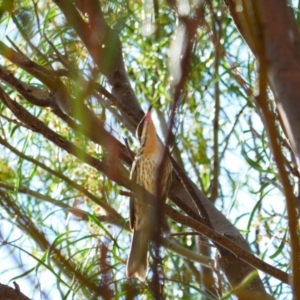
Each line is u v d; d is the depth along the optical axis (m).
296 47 4.94
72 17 4.48
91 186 8.89
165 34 7.72
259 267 5.97
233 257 7.45
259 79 3.57
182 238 11.54
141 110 8.85
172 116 3.33
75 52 4.46
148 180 9.32
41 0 7.66
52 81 7.07
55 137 5.80
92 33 4.39
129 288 4.18
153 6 4.76
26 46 7.42
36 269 7.01
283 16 4.96
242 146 8.77
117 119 8.62
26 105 9.35
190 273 9.85
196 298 7.98
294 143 4.76
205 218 7.49
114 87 8.99
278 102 4.88
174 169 8.27
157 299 3.38
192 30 3.12
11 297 6.16
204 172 11.80
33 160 4.97
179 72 3.17
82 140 5.76
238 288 5.95
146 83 10.73
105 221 8.00
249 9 4.23
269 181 7.98
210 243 8.29
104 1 4.48
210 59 9.23
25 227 4.21
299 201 6.42
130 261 7.79
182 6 3.18
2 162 9.93
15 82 6.23
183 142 11.66
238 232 7.98
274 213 8.51
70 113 6.69
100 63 3.78
